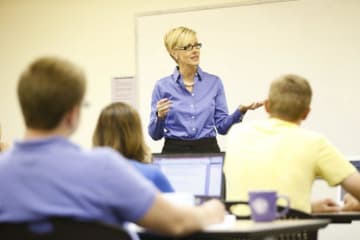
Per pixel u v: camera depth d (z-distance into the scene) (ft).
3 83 21.33
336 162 9.00
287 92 9.51
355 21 16.87
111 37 20.02
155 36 19.13
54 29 20.76
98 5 20.21
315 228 7.05
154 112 15.21
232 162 9.54
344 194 11.16
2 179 5.82
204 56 18.40
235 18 18.11
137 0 19.69
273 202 7.26
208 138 14.96
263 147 9.29
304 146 9.07
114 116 9.10
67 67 5.98
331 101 17.06
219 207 7.01
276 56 17.63
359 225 16.74
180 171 10.48
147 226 6.09
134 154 9.14
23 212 5.69
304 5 17.37
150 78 19.15
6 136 21.21
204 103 15.05
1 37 21.36
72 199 5.71
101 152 5.97
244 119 17.80
